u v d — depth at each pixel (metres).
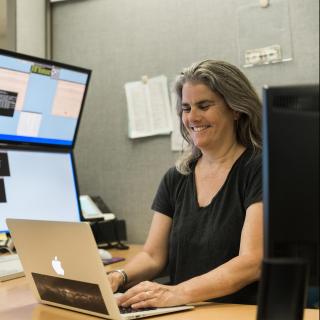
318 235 0.64
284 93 0.66
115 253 1.91
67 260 0.98
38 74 1.79
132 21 2.27
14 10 2.22
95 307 0.99
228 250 1.32
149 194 2.20
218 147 1.44
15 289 1.28
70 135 1.98
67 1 2.41
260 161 1.35
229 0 2.05
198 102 1.42
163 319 0.98
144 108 2.22
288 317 0.63
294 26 1.92
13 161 1.67
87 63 2.37
